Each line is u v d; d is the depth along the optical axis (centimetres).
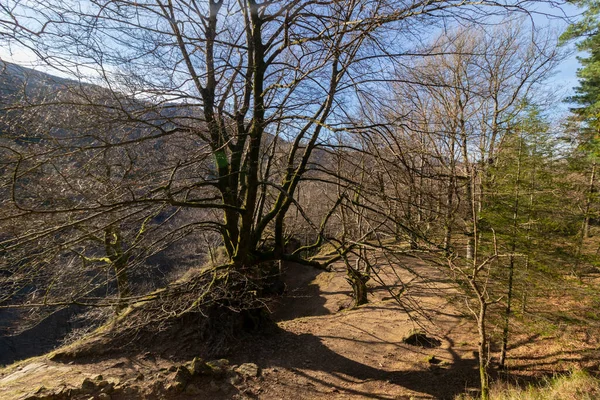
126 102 519
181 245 1390
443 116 973
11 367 636
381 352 860
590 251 1063
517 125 857
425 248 608
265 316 884
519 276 758
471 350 870
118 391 530
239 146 718
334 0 544
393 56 554
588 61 1234
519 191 763
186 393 558
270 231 1201
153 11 482
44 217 525
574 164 1164
